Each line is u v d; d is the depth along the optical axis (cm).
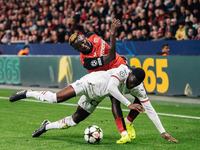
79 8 2197
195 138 719
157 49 1673
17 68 1822
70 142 678
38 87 1727
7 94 1512
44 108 1154
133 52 1766
